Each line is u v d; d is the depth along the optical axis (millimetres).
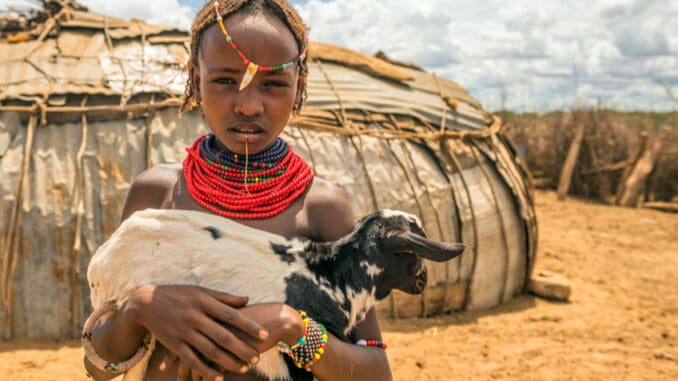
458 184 8109
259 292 1744
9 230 6488
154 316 1640
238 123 1778
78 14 8383
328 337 1742
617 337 7582
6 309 6535
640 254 11789
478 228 8062
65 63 7512
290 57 1779
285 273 1777
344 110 8055
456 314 8141
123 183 6816
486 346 7195
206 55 1770
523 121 19844
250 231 1807
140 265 1735
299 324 1653
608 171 17672
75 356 6352
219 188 1916
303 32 1889
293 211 1943
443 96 9289
